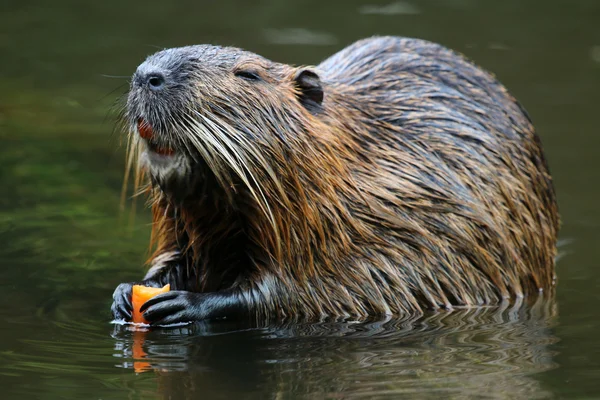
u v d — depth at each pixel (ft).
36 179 74.69
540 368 43.32
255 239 50.06
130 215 68.80
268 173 48.11
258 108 47.98
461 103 57.67
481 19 114.42
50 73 99.14
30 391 40.24
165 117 46.19
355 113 53.98
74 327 49.49
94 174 76.33
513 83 95.40
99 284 56.44
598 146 81.56
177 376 42.22
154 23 114.52
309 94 51.24
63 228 65.62
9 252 61.16
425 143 55.01
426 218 53.57
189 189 48.29
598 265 61.82
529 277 57.57
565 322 51.08
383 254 52.44
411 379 41.78
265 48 100.99
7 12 120.06
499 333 49.08
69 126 86.22
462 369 43.19
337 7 118.52
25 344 46.62
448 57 60.39
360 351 45.96
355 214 51.85
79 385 40.96
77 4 122.93
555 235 61.16
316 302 51.16
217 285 52.75
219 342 47.29
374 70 58.03
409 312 52.54
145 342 47.21
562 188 74.02
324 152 50.29
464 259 54.44
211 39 105.81
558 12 117.91
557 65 100.42
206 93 46.91
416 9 117.60
